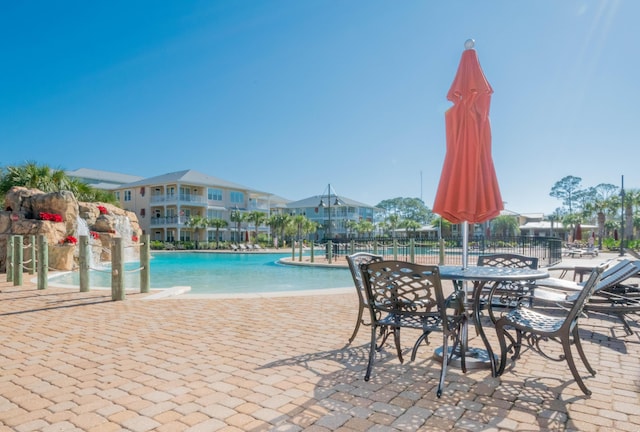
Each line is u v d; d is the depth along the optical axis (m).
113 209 22.50
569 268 8.68
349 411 2.71
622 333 4.96
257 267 19.72
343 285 12.52
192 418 2.59
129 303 7.05
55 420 2.56
